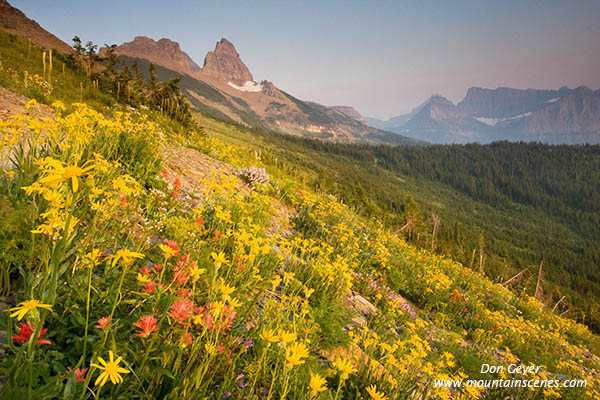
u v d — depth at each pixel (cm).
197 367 209
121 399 179
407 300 925
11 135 367
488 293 1458
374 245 1080
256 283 390
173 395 188
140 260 308
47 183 134
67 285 223
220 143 1747
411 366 396
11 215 238
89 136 461
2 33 1862
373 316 605
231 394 230
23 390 145
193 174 926
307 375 288
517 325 1047
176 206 570
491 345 800
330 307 491
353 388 332
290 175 2205
